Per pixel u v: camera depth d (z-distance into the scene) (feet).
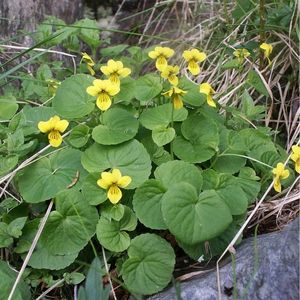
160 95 0.71
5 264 0.62
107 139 0.65
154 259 0.60
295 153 0.64
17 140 0.66
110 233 0.61
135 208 0.61
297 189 0.70
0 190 0.70
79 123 0.70
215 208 0.59
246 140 0.71
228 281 0.58
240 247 0.63
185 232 0.58
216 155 0.67
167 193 0.59
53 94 0.80
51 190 0.64
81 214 0.63
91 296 0.54
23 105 0.82
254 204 0.68
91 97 0.69
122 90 0.71
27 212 0.67
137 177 0.63
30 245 0.63
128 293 0.63
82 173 0.66
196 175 0.62
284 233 0.58
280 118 0.86
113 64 0.69
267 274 0.56
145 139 0.69
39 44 0.79
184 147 0.67
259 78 0.82
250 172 0.67
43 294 0.61
